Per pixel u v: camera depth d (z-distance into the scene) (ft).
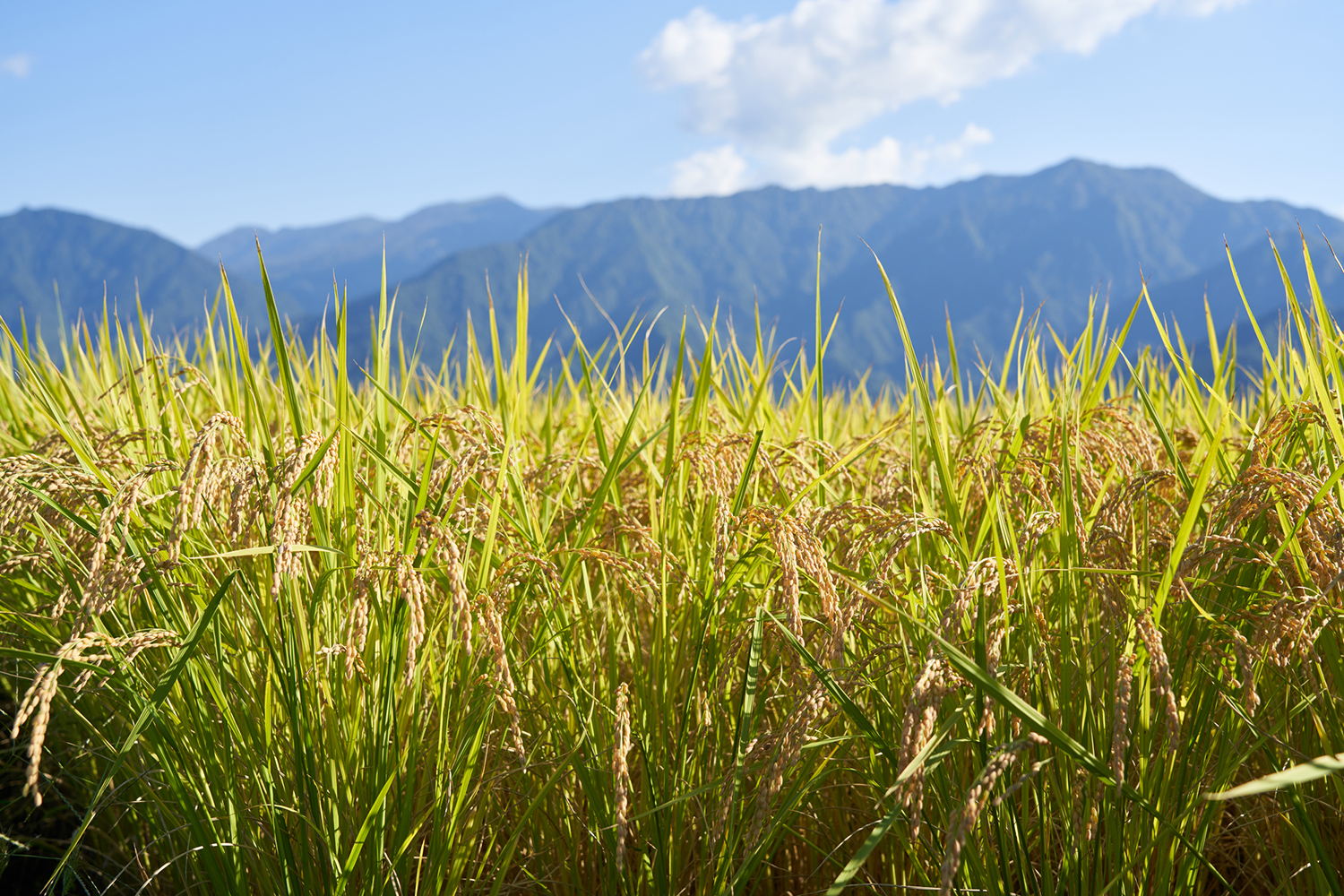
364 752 6.11
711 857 5.94
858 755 6.85
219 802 6.14
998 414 9.27
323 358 8.86
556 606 7.06
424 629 5.55
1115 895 5.63
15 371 10.90
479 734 6.08
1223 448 7.61
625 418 10.19
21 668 8.09
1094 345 8.79
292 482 5.42
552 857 7.34
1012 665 5.46
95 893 8.14
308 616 6.43
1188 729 5.92
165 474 7.07
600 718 7.03
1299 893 6.45
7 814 9.07
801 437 9.01
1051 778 5.96
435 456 7.95
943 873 4.18
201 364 10.23
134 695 6.03
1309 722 6.39
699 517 7.81
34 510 6.17
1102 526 5.90
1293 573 5.93
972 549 6.92
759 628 6.09
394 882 5.92
